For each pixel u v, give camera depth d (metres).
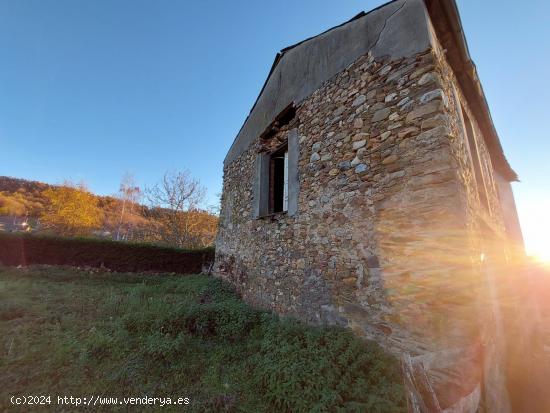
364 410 1.77
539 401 2.83
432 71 2.57
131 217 25.52
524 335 3.88
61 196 21.30
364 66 3.35
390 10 3.12
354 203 3.18
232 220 7.16
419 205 2.48
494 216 4.42
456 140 2.68
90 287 6.44
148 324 3.45
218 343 3.33
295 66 4.90
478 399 1.95
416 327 2.35
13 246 8.70
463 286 2.14
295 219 4.25
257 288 5.18
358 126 3.29
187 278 8.52
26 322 3.51
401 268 2.56
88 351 2.70
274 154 5.79
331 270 3.39
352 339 2.66
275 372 2.24
